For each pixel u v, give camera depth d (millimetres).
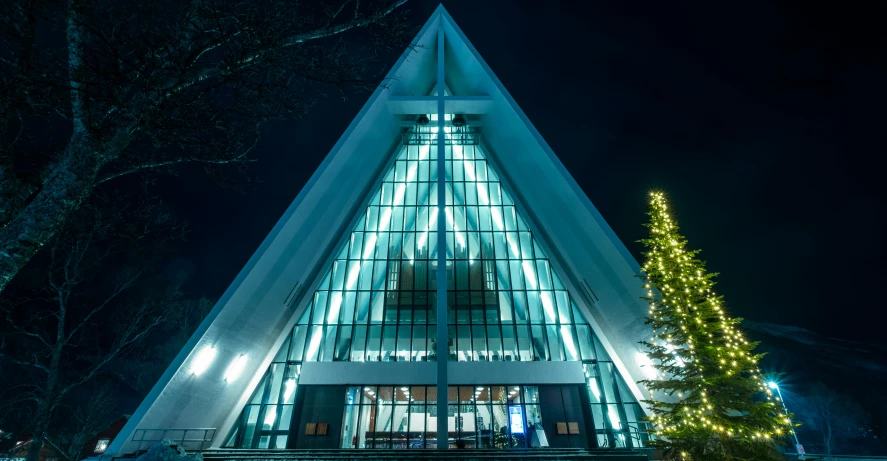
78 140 5086
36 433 16125
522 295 25375
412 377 21750
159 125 5406
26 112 5422
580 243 23328
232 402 20844
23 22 4973
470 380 21641
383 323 24172
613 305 22219
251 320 20469
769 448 12289
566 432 20453
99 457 15305
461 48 27188
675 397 19516
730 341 12992
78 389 28812
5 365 21266
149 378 32406
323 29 6719
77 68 5043
